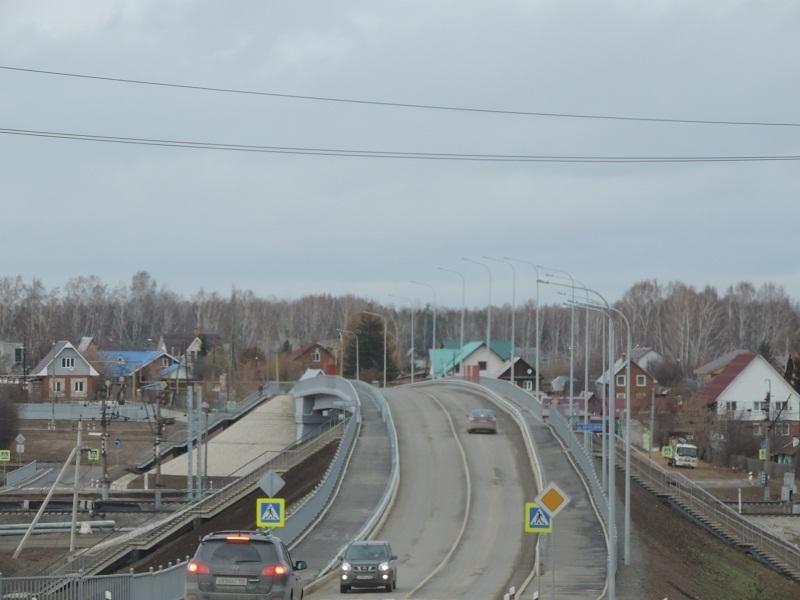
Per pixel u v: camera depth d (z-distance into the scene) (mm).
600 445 94375
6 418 115688
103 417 88438
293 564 28406
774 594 59062
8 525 74188
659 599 43500
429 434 89500
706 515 79312
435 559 51719
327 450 90000
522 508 64812
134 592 34625
